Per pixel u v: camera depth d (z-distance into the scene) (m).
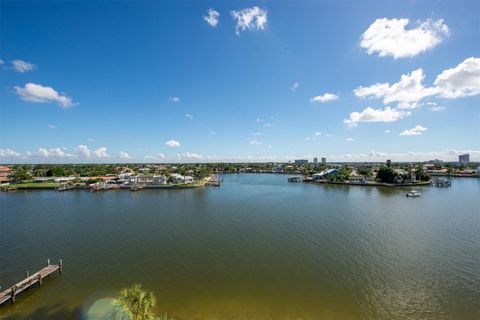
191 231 54.62
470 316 25.16
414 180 143.62
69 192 127.94
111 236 51.34
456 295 28.67
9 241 48.38
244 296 28.84
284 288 30.48
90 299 28.38
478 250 41.62
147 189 137.62
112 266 36.94
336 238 48.62
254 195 111.81
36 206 87.31
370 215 68.31
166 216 69.88
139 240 48.72
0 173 193.50
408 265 36.25
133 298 18.69
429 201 89.62
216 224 60.50
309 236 50.09
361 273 34.00
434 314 25.47
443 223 59.16
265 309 26.45
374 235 50.22
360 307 26.70
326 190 126.94
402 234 50.69
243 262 37.94
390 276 33.12
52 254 41.72
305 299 28.20
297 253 41.25
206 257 40.03
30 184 149.38
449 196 101.38
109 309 26.17
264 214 71.06
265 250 42.81
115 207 84.50
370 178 163.25
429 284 31.06
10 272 35.31
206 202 93.62
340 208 78.62
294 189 133.75
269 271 34.91
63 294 29.47
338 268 35.56
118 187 139.50
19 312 26.19
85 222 63.41
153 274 34.31
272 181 189.75
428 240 46.81
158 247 44.78
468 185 142.00
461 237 48.41
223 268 35.97
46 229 56.84
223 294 29.27
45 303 27.69
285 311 26.12
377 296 28.64
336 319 24.84
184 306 26.98
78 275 34.16
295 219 64.56
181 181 158.25
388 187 134.75
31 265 37.44
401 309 26.33
